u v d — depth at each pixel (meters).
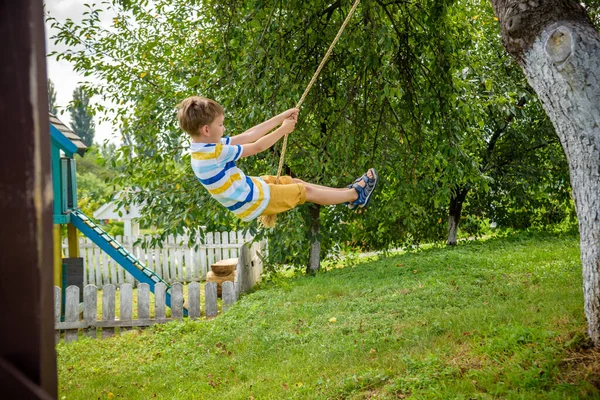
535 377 4.34
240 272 11.72
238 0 9.05
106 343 8.78
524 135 13.85
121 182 10.41
